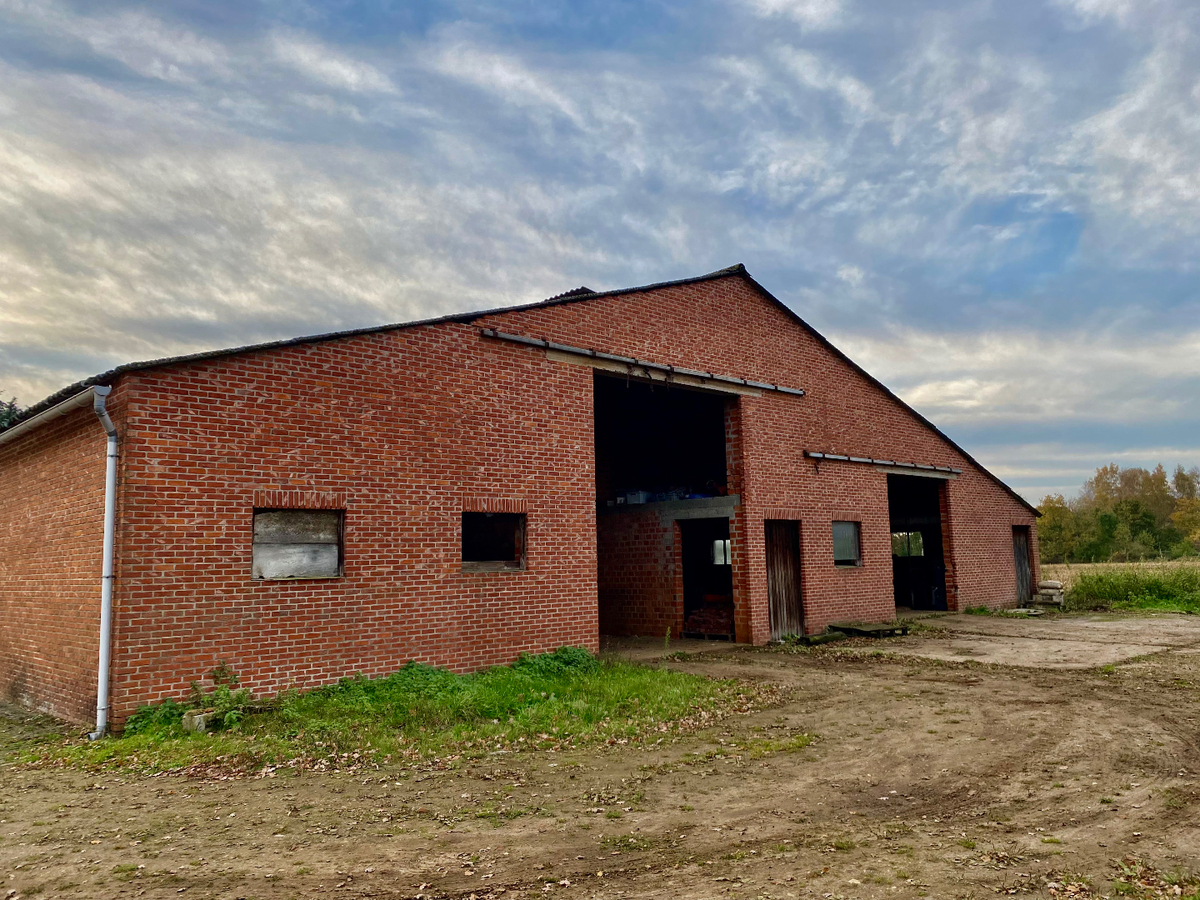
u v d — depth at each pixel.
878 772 7.30
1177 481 81.62
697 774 7.29
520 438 12.88
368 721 8.98
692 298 16.03
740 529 16.52
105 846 5.57
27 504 11.78
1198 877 4.86
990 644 16.06
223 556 9.60
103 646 8.83
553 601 13.01
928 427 22.16
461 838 5.68
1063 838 5.56
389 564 11.06
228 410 9.81
